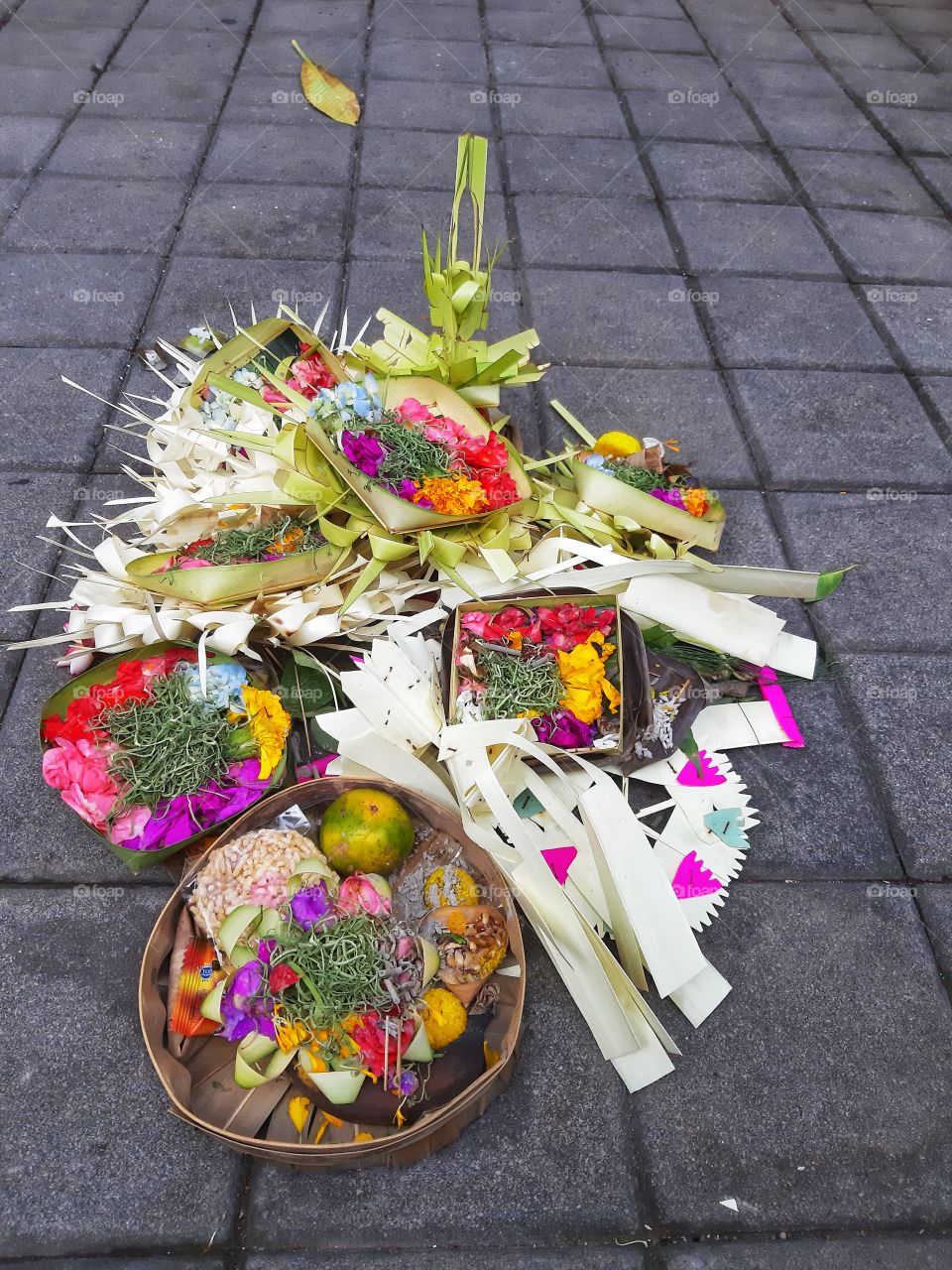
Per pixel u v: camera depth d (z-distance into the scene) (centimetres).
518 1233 49
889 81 159
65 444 84
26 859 60
